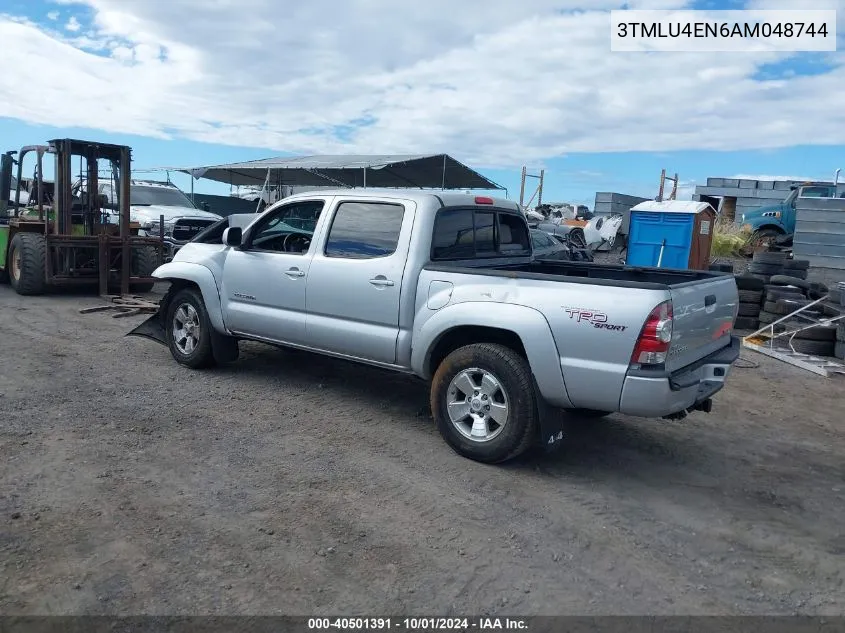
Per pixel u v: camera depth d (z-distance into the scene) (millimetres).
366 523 4023
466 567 3609
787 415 6703
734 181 30594
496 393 4879
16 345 7824
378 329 5520
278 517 4035
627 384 4344
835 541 4098
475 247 6020
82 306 10898
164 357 7598
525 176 28625
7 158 13016
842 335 9031
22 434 5047
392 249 5473
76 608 3104
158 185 17641
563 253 15367
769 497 4703
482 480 4723
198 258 6926
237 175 21750
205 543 3701
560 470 4984
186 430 5379
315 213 6078
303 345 6129
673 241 13547
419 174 19797
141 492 4254
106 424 5383
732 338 5641
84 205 12047
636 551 3877
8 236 12406
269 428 5539
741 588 3553
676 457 5387
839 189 23016
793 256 17562
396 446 5277
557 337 4543
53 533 3705
